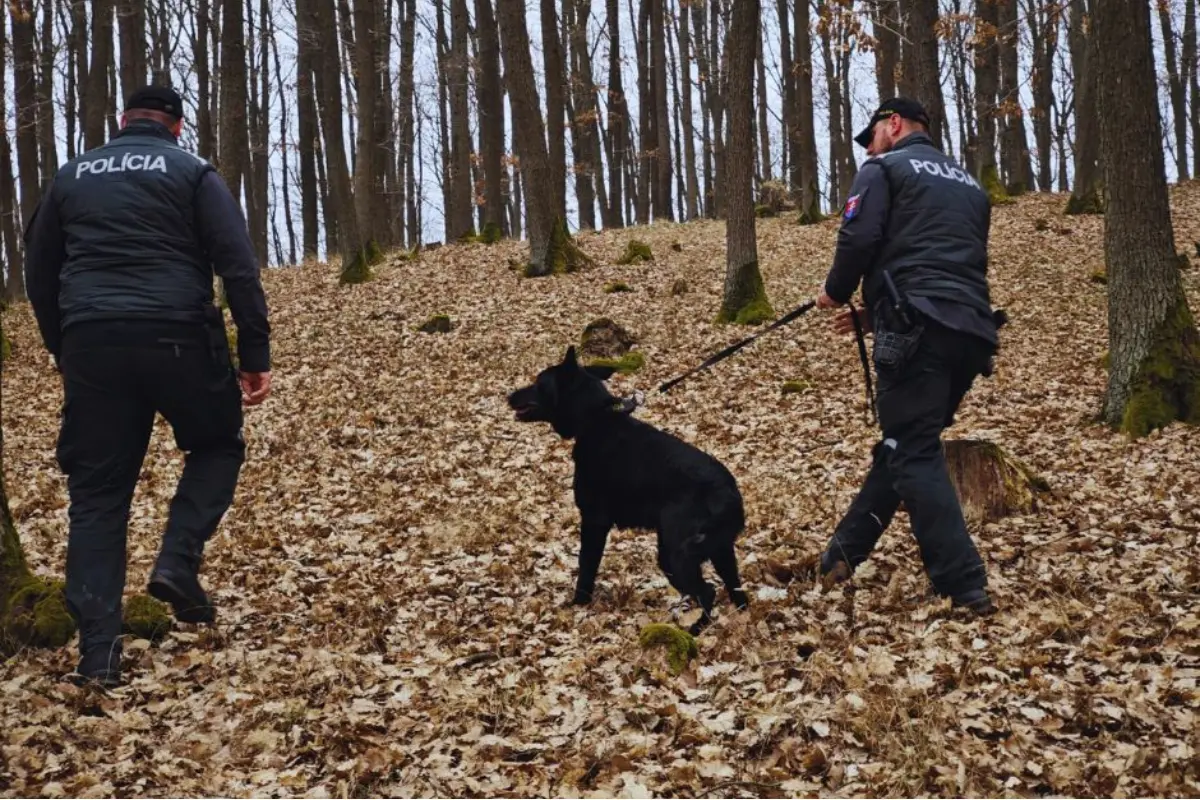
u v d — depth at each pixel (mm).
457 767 3512
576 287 16844
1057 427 8469
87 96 17422
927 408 4625
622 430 5062
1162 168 8070
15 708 4020
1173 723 3365
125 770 3551
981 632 4305
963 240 4660
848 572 5180
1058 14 18391
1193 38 33156
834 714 3609
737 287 13984
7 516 4902
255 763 3631
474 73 30719
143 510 7633
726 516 4781
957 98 35156
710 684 4039
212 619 4973
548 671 4301
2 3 17516
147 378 4223
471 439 9414
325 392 11688
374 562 6262
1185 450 7223
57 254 4355
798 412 9680
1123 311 8180
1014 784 3104
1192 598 4516
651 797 3199
